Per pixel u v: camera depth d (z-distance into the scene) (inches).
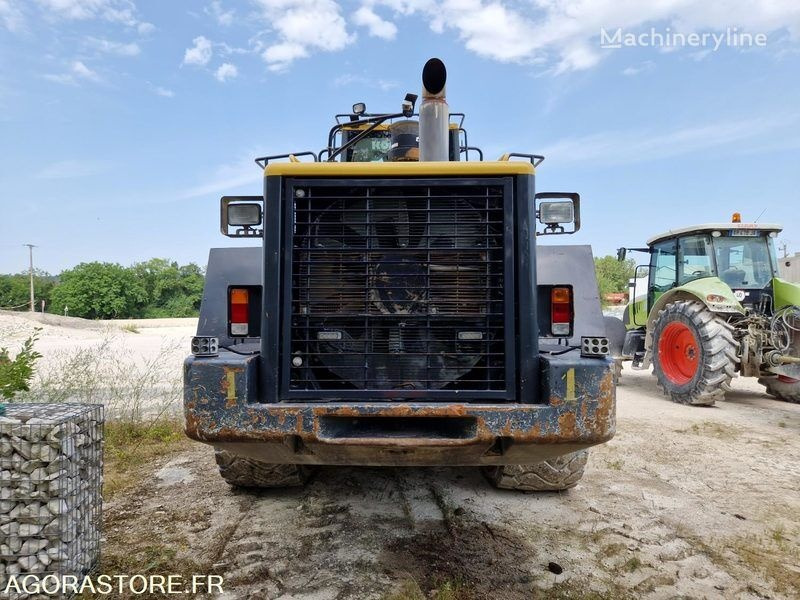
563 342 103.7
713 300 247.0
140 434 187.2
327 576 98.2
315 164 94.6
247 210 107.1
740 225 278.4
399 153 160.4
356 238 96.3
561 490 136.9
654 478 149.9
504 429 86.2
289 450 92.2
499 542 111.7
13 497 88.2
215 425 87.9
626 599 91.4
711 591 94.0
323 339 95.3
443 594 90.9
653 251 337.4
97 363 281.3
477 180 94.7
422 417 91.7
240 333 103.3
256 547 109.0
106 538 112.1
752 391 301.0
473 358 96.0
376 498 135.2
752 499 135.3
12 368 121.6
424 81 116.0
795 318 245.4
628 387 319.3
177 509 127.4
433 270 96.3
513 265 94.2
